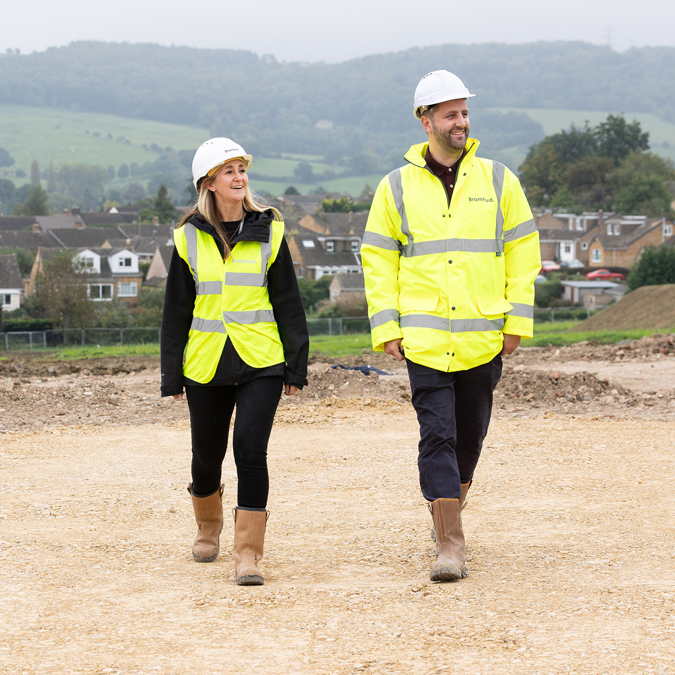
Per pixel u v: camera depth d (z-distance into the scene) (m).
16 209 150.38
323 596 3.76
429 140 4.39
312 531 5.14
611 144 138.00
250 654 3.04
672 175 123.44
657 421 9.17
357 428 9.27
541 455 7.41
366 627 3.31
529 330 4.37
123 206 158.50
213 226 4.21
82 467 7.30
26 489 6.43
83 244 97.25
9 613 3.60
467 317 4.28
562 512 5.46
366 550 4.67
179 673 2.88
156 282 78.75
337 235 93.19
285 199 168.88
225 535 5.20
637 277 59.19
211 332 4.20
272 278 4.27
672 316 32.88
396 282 4.46
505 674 2.79
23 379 15.16
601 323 35.94
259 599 3.73
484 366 4.35
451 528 4.10
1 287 68.12
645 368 15.14
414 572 4.20
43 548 4.78
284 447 8.20
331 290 70.94
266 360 4.19
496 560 4.37
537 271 4.49
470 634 3.19
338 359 19.42
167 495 6.23
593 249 91.94
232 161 4.19
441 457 4.17
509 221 4.45
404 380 13.65
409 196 4.39
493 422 9.32
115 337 41.16
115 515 5.63
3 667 2.97
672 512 5.37
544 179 132.50
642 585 3.83
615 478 6.45
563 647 3.02
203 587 3.97
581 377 11.62
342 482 6.62
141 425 9.77
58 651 3.12
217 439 4.35
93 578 4.16
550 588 3.82
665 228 95.06
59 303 48.69
